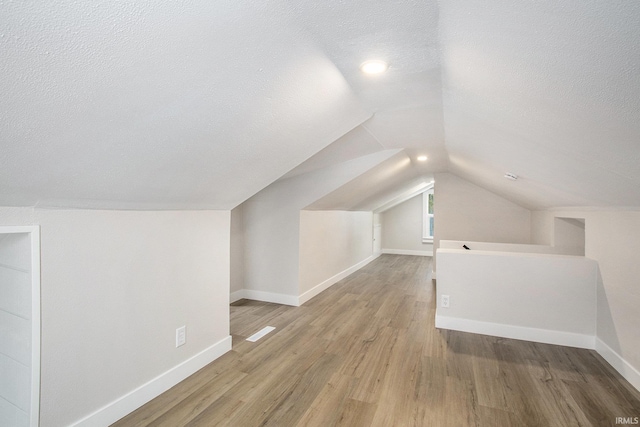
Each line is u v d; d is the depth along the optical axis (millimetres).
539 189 2928
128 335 1885
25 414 1486
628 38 719
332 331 3146
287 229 4051
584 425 1771
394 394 2064
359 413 1872
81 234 1646
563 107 1183
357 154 3428
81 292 1646
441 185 5363
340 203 4766
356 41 1167
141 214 1960
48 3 707
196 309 2369
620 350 2338
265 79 1315
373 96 1798
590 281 2762
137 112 1171
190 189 2023
